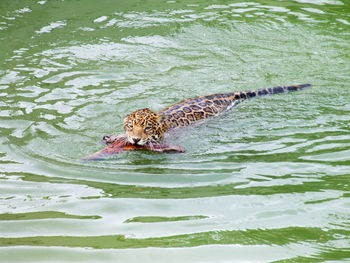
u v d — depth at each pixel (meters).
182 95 20.98
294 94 21.02
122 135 17.06
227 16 30.92
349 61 24.61
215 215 11.73
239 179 13.70
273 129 17.53
